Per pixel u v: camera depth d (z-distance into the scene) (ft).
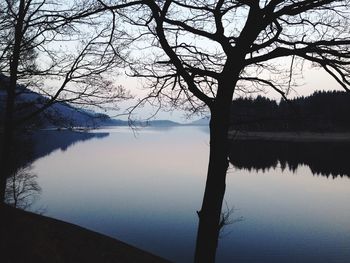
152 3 15.97
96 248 37.91
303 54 15.92
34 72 28.19
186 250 65.72
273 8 15.52
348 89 15.49
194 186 142.31
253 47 16.84
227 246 69.82
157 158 273.33
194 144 451.12
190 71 16.58
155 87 19.90
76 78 27.17
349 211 100.73
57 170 185.88
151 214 94.53
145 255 41.96
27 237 30.53
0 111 31.07
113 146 413.18
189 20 18.45
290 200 116.06
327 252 66.08
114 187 140.15
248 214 95.71
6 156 27.04
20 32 24.41
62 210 99.14
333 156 175.42
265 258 62.95
